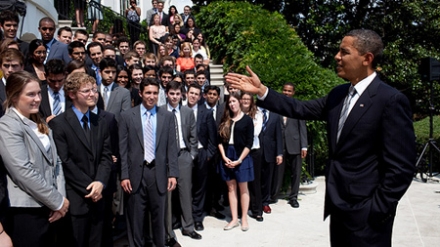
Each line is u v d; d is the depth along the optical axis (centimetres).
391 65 1433
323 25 1446
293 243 492
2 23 525
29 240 309
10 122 306
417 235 515
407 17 1433
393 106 246
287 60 854
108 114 428
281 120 638
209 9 1182
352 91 264
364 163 255
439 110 1437
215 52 1159
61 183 344
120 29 1188
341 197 259
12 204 304
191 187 520
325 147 792
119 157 444
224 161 538
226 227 539
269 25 1020
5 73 405
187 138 520
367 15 1495
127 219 443
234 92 537
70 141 368
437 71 778
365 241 249
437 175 842
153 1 1278
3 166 304
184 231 517
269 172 606
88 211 375
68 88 376
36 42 484
